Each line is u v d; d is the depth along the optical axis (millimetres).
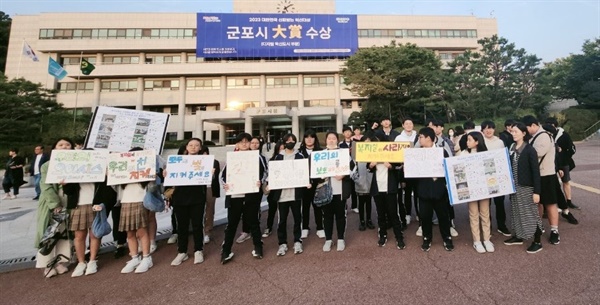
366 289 2791
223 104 33406
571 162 5023
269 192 4078
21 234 5336
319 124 34375
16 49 32406
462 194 3537
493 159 3627
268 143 23562
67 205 3533
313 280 3049
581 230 3969
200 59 34031
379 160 3959
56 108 24141
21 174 9766
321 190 3904
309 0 36500
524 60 23750
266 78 34562
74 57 33031
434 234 4332
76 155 3555
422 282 2861
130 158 3604
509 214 5215
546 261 3145
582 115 23359
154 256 4031
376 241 4145
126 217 3484
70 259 3609
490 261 3246
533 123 4090
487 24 38125
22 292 3104
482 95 23031
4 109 20188
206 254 4043
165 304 2729
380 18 36031
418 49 22094
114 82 32906
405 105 23250
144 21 33312
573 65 27281
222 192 9203
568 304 2352
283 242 3922
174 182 3646
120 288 3104
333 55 34156
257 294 2828
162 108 34000
